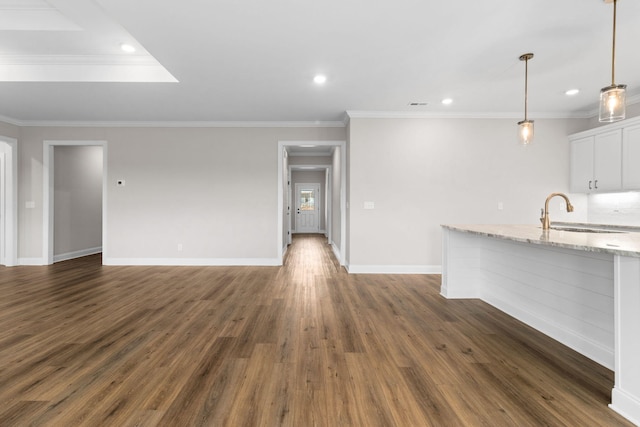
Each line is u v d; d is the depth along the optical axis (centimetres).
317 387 203
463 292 398
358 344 266
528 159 538
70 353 247
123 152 598
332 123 599
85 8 285
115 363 232
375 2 251
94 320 318
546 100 474
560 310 271
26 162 601
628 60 345
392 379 212
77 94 452
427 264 539
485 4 253
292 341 271
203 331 291
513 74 384
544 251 288
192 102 487
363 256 539
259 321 317
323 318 327
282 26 284
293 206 1306
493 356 245
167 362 234
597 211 514
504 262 347
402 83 411
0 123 563
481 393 196
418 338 278
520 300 322
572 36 298
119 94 453
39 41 352
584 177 502
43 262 605
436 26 283
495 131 537
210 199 603
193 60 348
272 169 603
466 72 379
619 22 275
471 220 538
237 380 210
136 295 406
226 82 408
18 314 334
